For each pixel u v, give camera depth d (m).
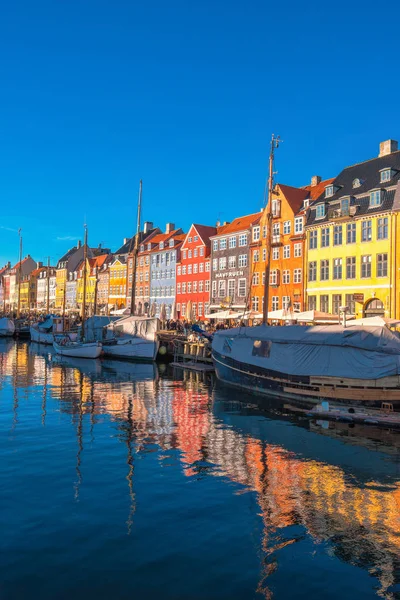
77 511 11.25
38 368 39.53
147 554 9.36
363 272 45.47
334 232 48.66
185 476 13.71
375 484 13.34
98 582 8.40
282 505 11.81
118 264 96.75
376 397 21.67
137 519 10.88
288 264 54.84
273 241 57.16
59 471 13.96
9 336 82.06
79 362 44.16
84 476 13.58
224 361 30.58
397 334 22.33
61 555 9.27
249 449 16.56
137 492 12.46
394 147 49.94
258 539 10.06
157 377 34.31
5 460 14.93
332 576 8.75
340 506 11.81
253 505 11.77
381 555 9.52
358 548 9.78
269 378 26.23
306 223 51.91
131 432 18.61
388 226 43.22
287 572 8.84
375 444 17.31
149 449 16.33
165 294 81.69
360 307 45.34
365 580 8.65
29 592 8.09
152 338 44.56
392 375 21.28
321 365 23.42
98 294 104.12
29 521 10.71
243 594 8.14
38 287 139.00
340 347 22.78
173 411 22.69
